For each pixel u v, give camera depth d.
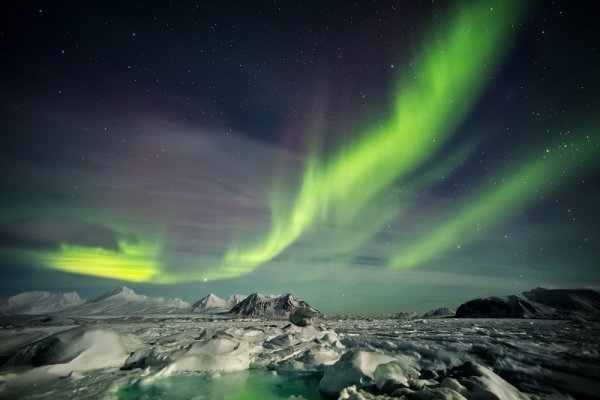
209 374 12.19
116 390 10.06
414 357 12.69
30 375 10.57
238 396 9.98
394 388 8.30
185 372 12.22
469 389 7.51
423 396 7.18
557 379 8.48
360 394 7.98
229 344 14.61
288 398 9.80
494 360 10.91
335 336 18.03
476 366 8.79
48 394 9.21
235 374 12.49
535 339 15.38
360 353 10.57
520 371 9.44
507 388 7.61
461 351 12.75
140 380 10.88
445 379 7.96
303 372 12.70
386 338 18.67
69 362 11.78
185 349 13.86
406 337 19.30
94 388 9.78
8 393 9.26
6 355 13.28
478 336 18.27
